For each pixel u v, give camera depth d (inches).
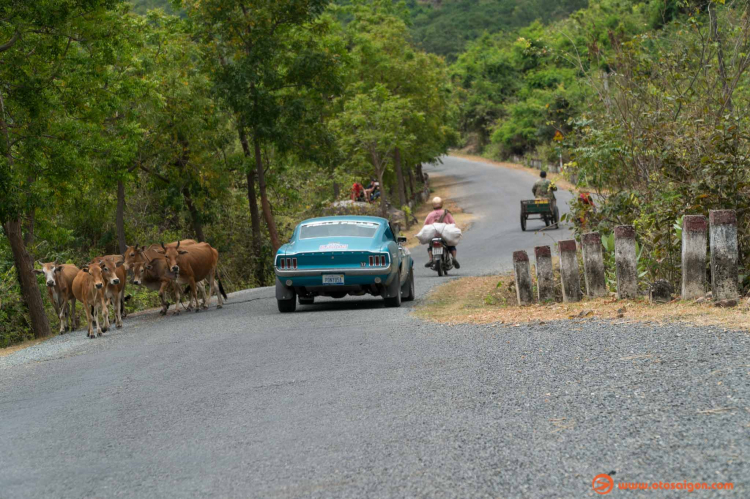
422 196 2383.1
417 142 2086.6
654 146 513.0
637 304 396.5
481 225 1578.5
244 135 1185.4
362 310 534.3
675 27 609.0
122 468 224.1
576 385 261.1
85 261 1159.0
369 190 1884.8
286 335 443.2
